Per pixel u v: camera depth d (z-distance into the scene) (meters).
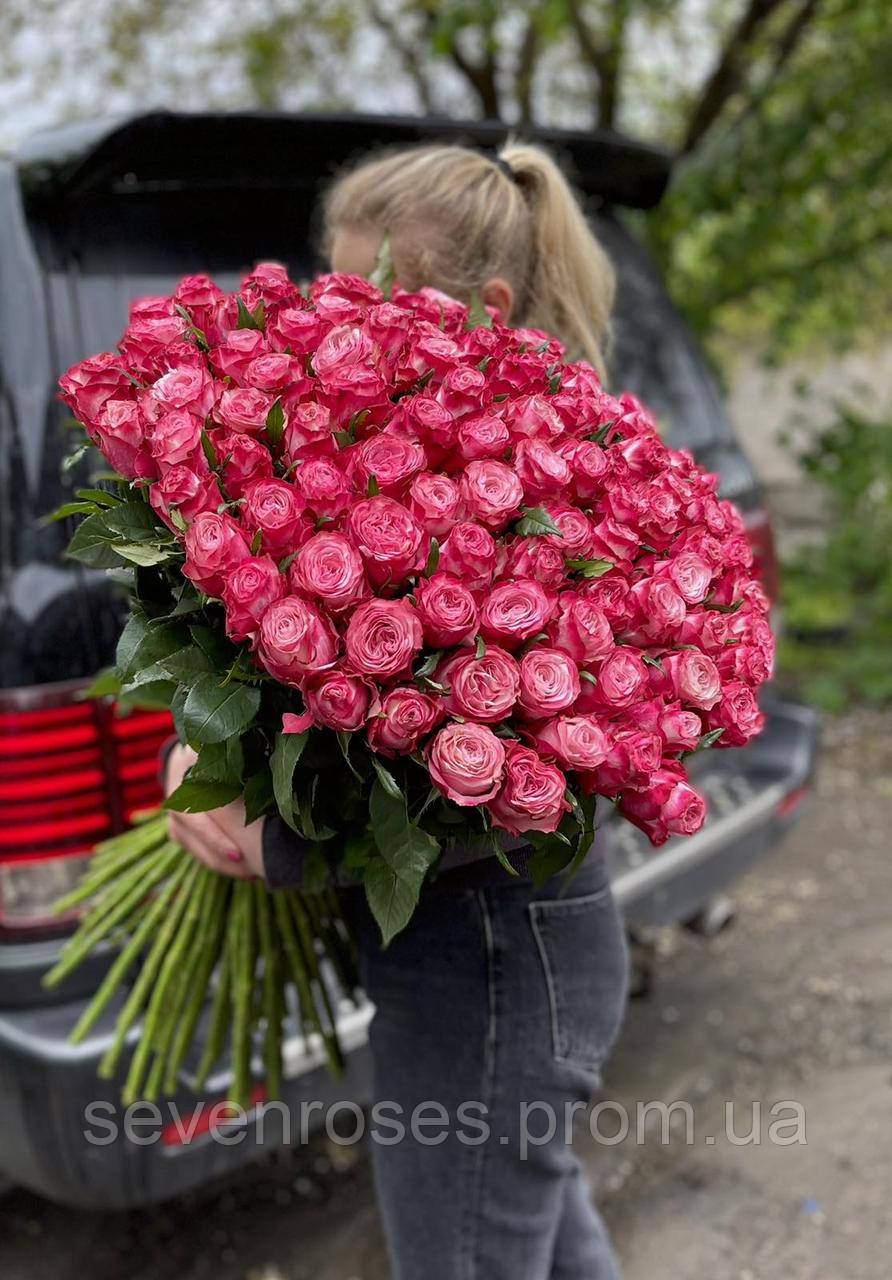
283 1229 2.29
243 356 1.09
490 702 0.97
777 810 2.78
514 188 1.49
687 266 5.28
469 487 1.01
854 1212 2.26
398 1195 1.42
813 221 5.04
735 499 2.84
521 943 1.34
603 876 1.42
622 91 5.91
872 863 3.70
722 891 2.67
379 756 1.05
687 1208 2.29
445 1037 1.36
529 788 0.98
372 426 1.06
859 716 5.01
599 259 1.61
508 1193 1.38
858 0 4.80
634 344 2.78
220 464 1.05
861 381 5.86
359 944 1.47
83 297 1.90
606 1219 2.27
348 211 1.52
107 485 1.30
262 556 1.00
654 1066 2.75
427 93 6.17
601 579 1.05
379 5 5.63
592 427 1.17
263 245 2.10
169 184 2.02
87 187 1.88
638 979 3.02
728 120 5.72
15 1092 1.80
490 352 1.15
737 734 1.12
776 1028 2.87
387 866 1.10
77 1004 1.83
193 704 1.03
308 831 1.09
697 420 2.88
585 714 1.04
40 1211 2.38
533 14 4.44
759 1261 2.15
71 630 1.81
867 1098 2.58
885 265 5.20
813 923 3.35
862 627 5.38
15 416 1.84
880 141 4.86
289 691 1.08
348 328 1.08
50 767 1.82
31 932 1.83
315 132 2.00
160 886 1.63
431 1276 1.39
